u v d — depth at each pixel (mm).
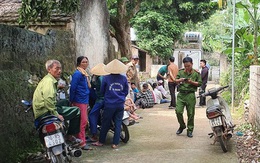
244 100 10133
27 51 6102
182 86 7281
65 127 5645
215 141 6527
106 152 6199
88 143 6773
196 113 10578
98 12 10000
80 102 6207
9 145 5363
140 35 23297
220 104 6488
